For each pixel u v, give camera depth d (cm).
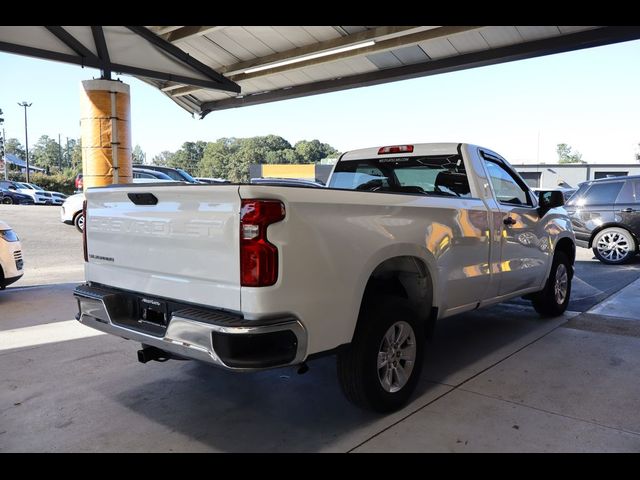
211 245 296
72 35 1034
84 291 383
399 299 367
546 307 621
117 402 383
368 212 335
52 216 1786
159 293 333
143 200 340
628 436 325
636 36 862
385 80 1186
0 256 682
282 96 1380
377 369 345
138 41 1074
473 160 478
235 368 275
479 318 632
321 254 301
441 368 452
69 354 489
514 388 404
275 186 286
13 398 390
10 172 7219
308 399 388
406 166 520
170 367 458
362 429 338
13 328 575
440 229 398
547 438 323
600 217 1073
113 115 1126
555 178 4169
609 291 782
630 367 451
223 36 1070
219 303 295
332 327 310
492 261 473
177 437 330
